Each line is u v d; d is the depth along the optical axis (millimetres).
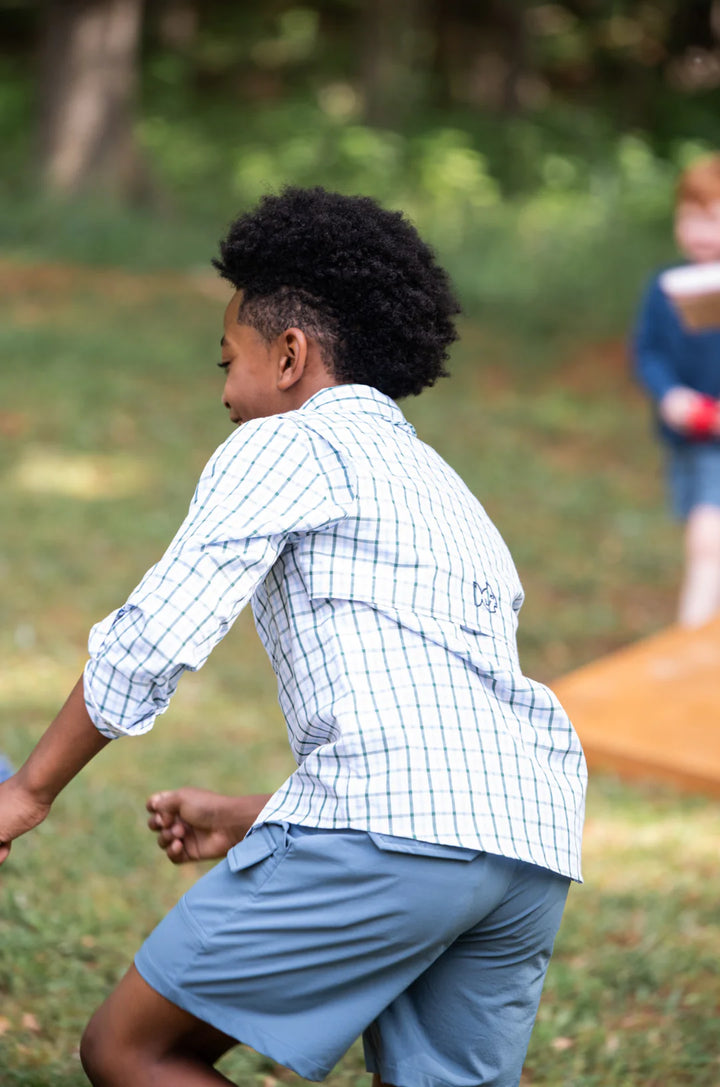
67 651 11367
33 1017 5852
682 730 9570
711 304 7961
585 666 12211
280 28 47719
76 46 33375
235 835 4934
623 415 22453
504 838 3828
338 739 3889
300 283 4219
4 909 6672
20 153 35812
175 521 15391
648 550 15914
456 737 3859
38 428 18625
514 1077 4293
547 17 49094
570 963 6840
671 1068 5969
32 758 4008
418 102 42625
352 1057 5996
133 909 7027
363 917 3826
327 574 3938
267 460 3959
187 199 35688
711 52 48562
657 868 8008
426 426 20422
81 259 28812
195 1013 3965
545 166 40031
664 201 38312
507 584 4270
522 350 25547
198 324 25203
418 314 4281
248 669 11523
